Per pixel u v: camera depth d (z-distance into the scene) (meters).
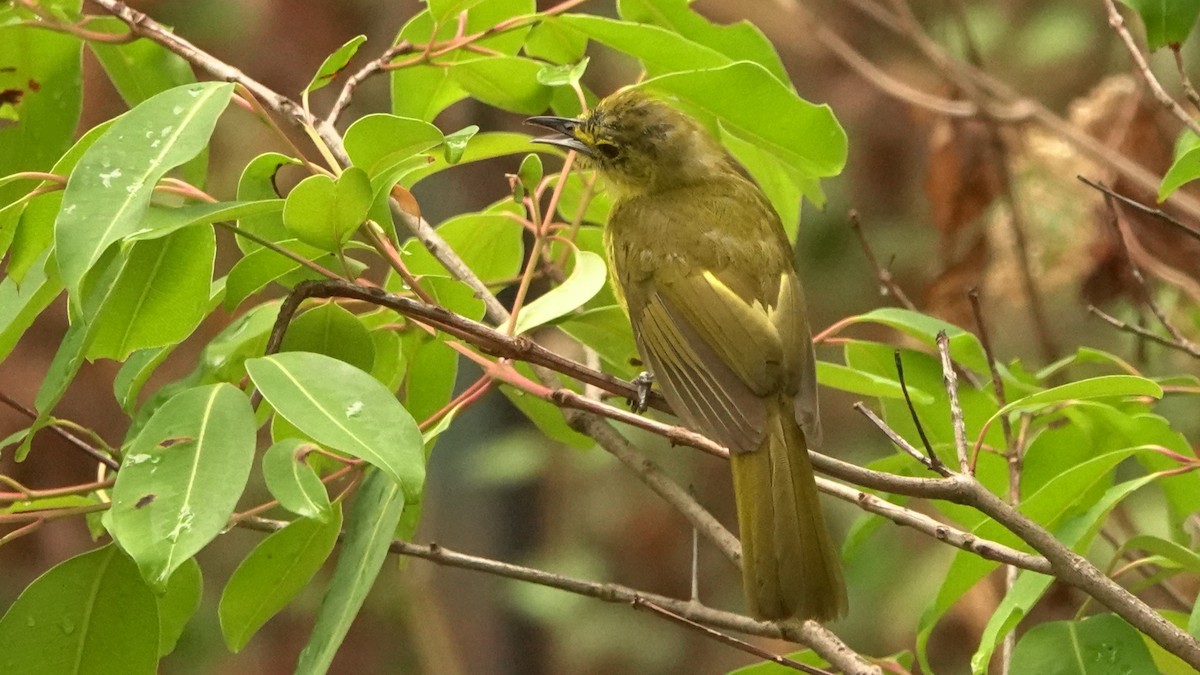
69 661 7.39
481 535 18.73
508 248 9.95
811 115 8.70
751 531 7.73
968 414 9.25
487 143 9.53
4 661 7.32
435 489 18.66
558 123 9.91
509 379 8.04
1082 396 7.50
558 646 19.23
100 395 15.70
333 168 7.67
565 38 9.77
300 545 7.95
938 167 12.68
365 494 7.75
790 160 8.95
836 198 18.67
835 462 7.71
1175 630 6.88
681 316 8.88
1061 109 17.98
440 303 8.36
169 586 8.09
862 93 17.64
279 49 17.92
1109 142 12.33
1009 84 17.67
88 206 6.48
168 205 7.08
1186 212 12.30
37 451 15.07
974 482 7.12
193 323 7.64
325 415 6.45
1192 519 10.01
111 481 7.38
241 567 7.91
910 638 16.89
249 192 7.71
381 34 18.19
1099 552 13.68
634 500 19.61
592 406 7.93
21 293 7.51
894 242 18.28
